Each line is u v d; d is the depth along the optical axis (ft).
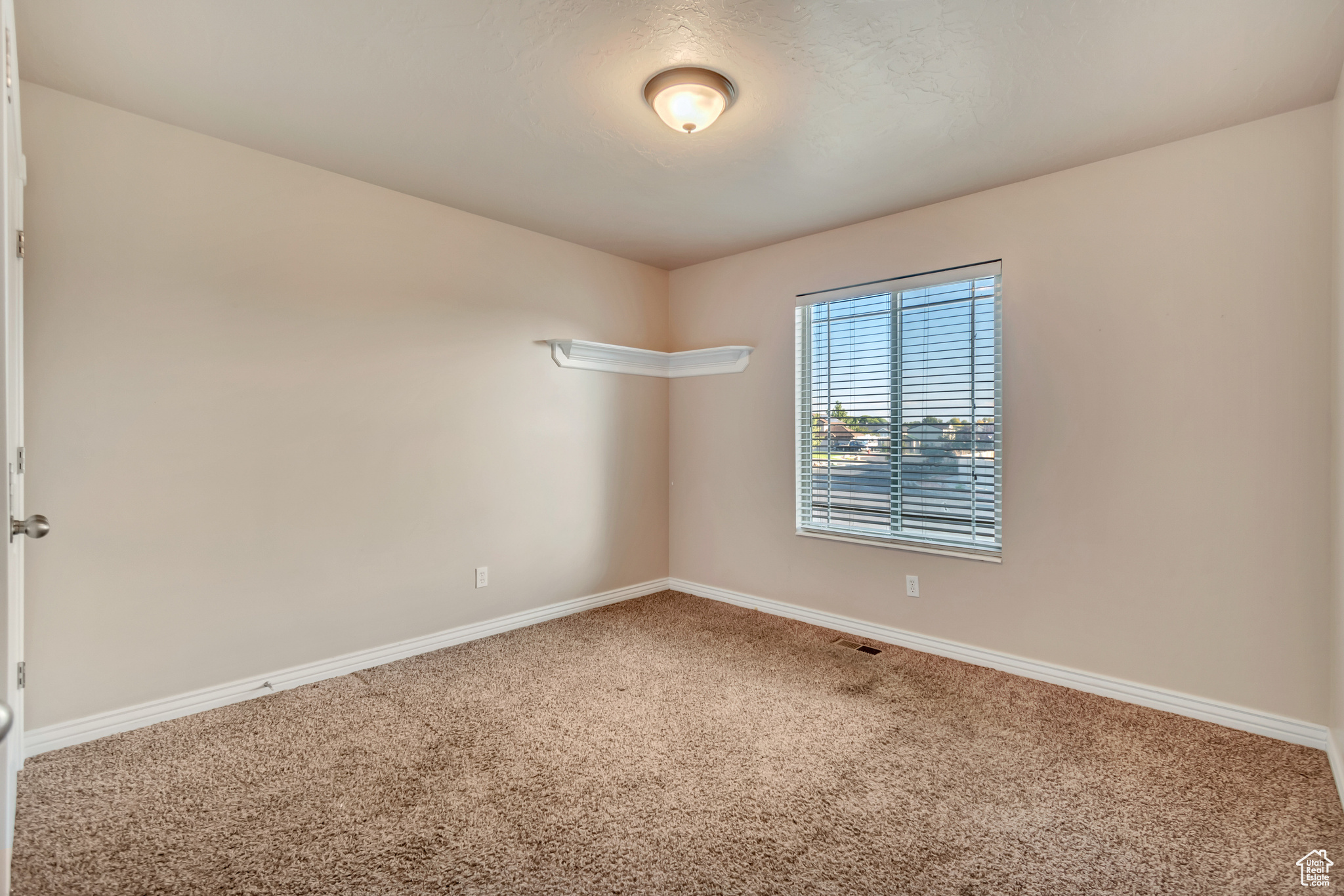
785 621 12.15
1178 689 8.13
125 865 5.27
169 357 7.79
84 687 7.27
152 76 6.74
